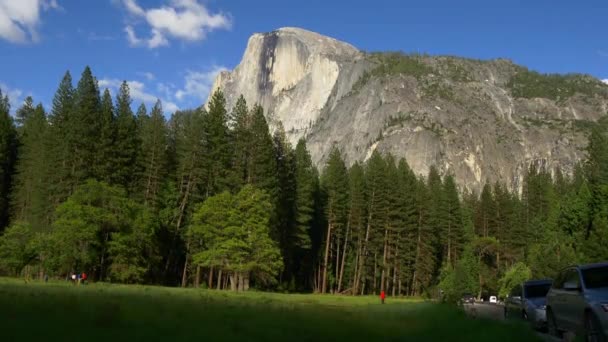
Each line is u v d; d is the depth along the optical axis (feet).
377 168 253.65
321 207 252.42
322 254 252.21
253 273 171.83
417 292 268.41
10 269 155.43
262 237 166.30
